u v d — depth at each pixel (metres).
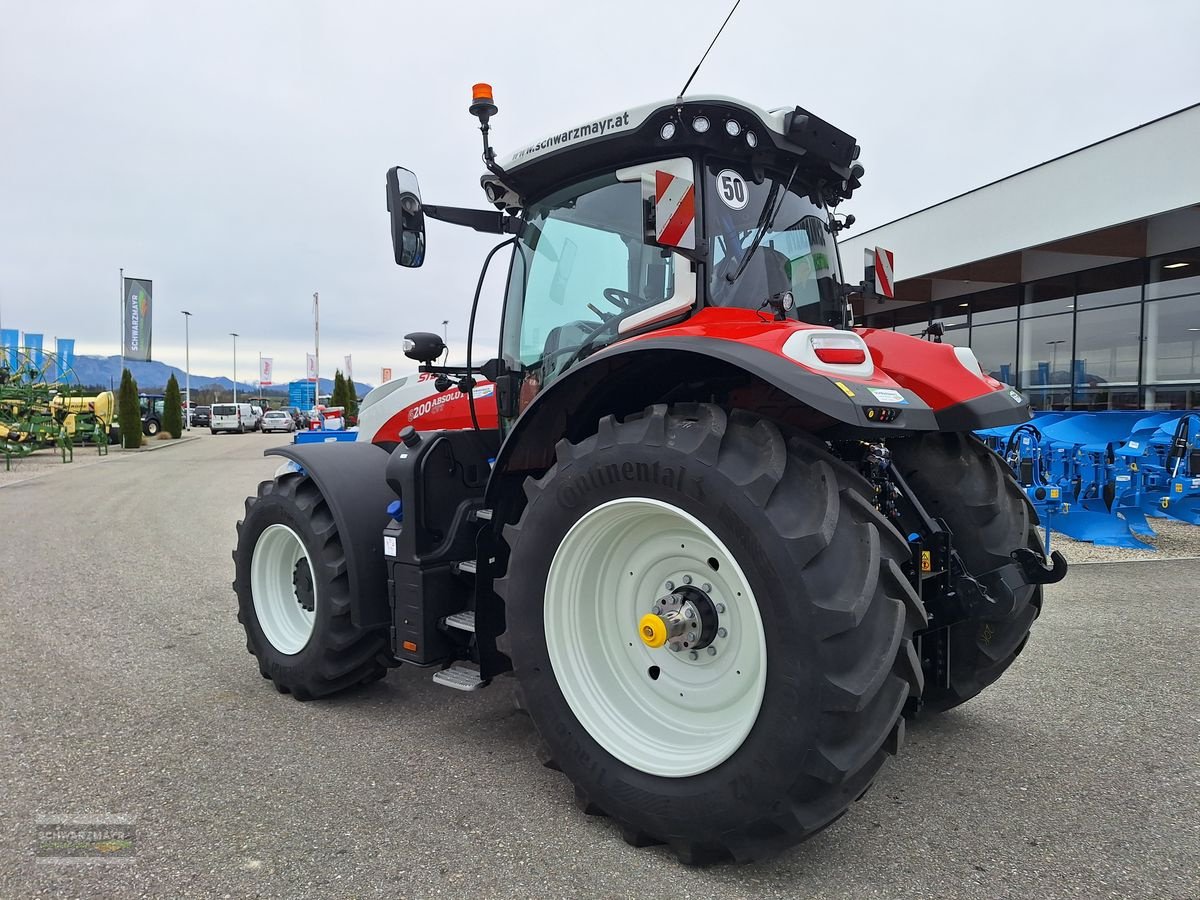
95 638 4.40
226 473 15.97
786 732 1.89
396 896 1.99
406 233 2.95
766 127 2.61
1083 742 2.94
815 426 2.43
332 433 7.10
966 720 3.16
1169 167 8.71
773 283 2.75
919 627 2.05
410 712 3.29
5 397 17.86
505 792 2.56
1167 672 3.67
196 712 3.29
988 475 2.85
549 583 2.38
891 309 16.30
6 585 5.84
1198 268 10.49
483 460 3.22
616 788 2.21
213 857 2.17
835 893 2.01
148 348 43.34
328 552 3.23
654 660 2.42
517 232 3.22
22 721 3.18
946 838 2.28
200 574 6.24
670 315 2.57
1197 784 2.60
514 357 3.20
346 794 2.54
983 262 12.51
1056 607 4.80
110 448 25.28
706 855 2.12
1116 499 6.97
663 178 2.34
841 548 1.95
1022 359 13.29
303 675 3.32
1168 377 10.93
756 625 1.96
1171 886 2.03
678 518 2.23
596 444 2.30
